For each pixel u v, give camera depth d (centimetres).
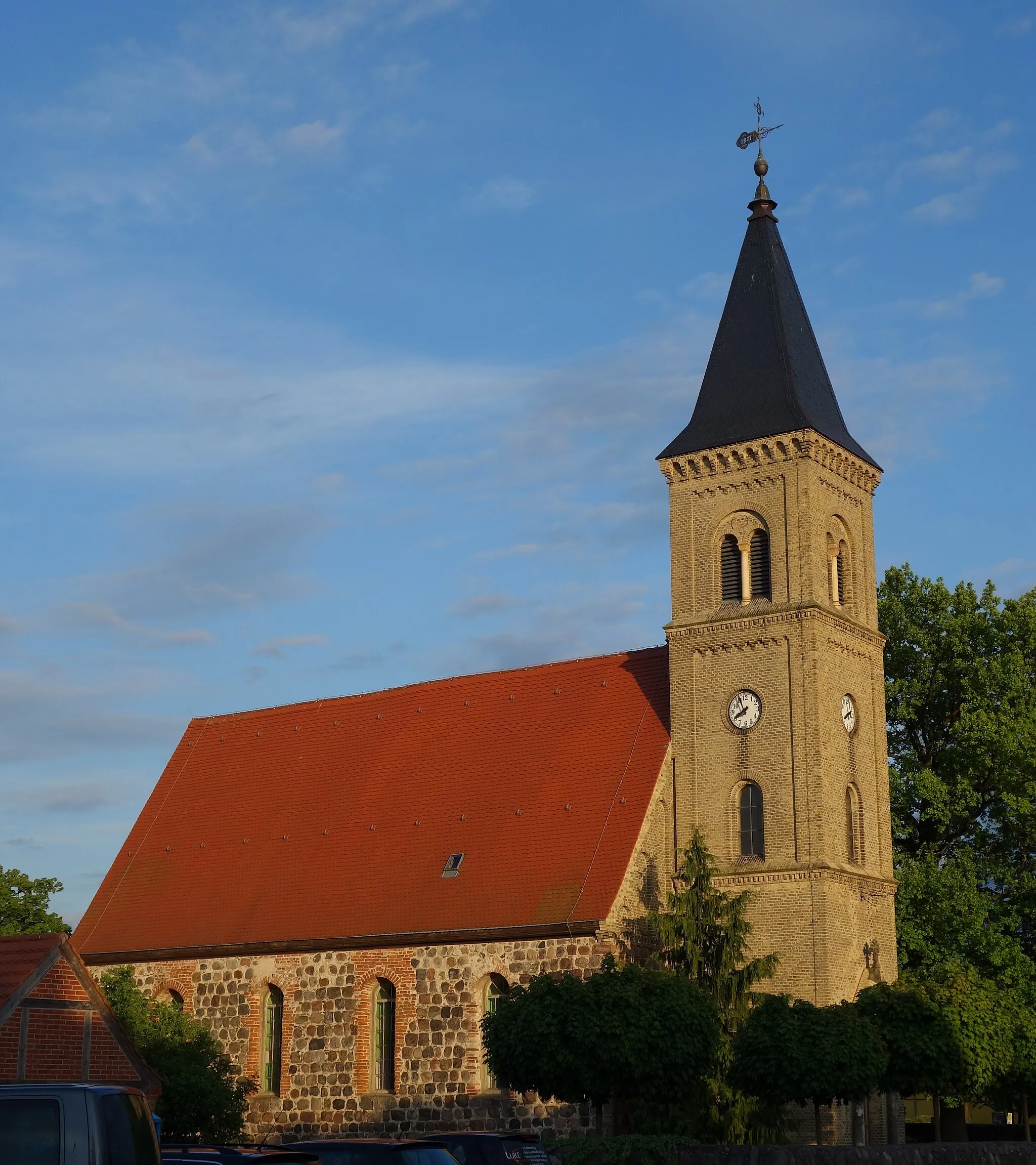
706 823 6056
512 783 6488
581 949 5653
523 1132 4269
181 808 7681
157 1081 4403
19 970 4216
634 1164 4728
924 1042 5219
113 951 6981
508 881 6028
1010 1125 7906
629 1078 4828
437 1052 5931
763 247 6669
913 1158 4381
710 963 5506
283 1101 6312
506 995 5491
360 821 6831
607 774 6247
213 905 6912
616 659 6731
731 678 6141
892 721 7544
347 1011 6231
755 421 6288
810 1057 4841
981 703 7125
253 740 7781
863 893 5975
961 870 6856
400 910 6219
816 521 6162
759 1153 4438
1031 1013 6234
